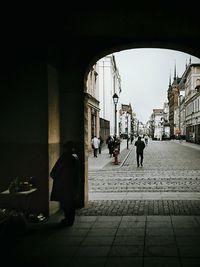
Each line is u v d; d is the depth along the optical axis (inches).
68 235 295.3
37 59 355.3
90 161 1051.3
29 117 357.4
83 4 290.5
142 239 281.6
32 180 347.6
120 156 1279.5
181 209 389.4
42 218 342.6
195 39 406.3
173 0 290.5
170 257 241.3
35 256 248.1
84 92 407.5
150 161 1064.8
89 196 479.8
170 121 5142.7
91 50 404.8
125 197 469.7
